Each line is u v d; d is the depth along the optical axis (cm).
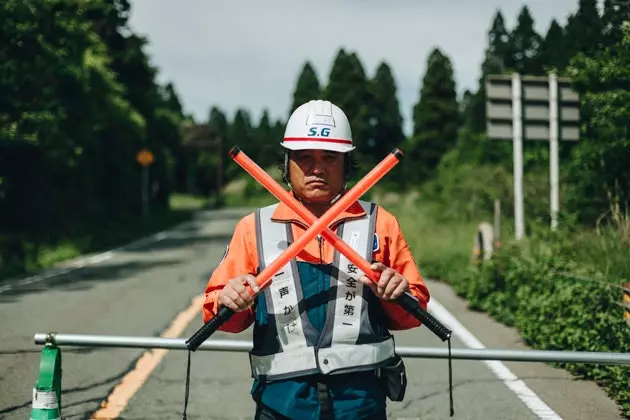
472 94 2300
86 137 2170
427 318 237
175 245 2297
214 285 254
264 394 248
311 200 256
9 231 2041
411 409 540
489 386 598
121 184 3181
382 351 248
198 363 679
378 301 254
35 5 1667
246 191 2164
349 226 252
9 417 511
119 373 639
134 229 2908
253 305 261
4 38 1662
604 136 900
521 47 1337
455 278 1209
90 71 2206
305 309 244
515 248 978
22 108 1727
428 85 5631
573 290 688
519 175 1064
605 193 940
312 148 251
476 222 1666
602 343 612
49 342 371
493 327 853
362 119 5616
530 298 805
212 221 3997
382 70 6981
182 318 908
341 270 246
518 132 1055
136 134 3073
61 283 1302
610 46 857
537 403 548
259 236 253
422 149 5569
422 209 2078
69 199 2547
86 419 511
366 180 238
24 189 2105
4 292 1175
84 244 2114
